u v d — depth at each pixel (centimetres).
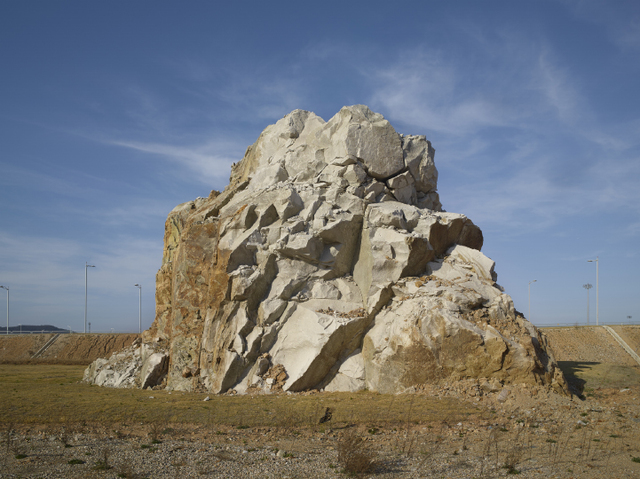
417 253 2838
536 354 2397
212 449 1530
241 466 1375
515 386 2328
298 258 2897
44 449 1501
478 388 2353
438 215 3109
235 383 2636
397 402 2230
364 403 2220
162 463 1385
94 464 1366
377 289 2802
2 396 2333
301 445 1602
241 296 2747
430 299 2605
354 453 1380
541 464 1409
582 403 2252
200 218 3216
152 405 2150
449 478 1298
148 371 2872
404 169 3284
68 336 6844
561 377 2377
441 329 2453
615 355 5319
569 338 5853
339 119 3234
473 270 2888
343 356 2728
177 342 2894
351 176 3080
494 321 2555
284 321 2773
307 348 2633
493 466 1391
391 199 3222
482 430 1811
